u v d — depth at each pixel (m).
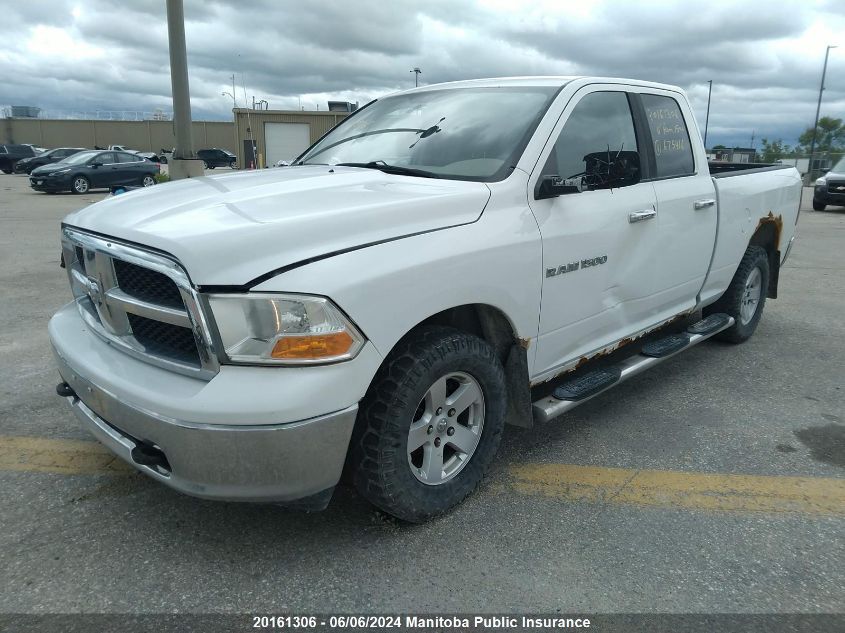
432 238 2.72
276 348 2.29
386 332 2.50
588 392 3.50
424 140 3.62
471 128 3.54
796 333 6.14
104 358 2.70
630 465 3.54
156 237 2.39
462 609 2.43
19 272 8.21
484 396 3.05
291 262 2.34
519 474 3.42
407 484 2.74
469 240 2.83
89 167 22.67
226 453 2.29
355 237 2.54
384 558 2.71
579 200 3.45
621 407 4.34
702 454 3.68
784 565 2.71
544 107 3.46
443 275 2.69
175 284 2.35
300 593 2.50
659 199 3.99
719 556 2.77
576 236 3.36
